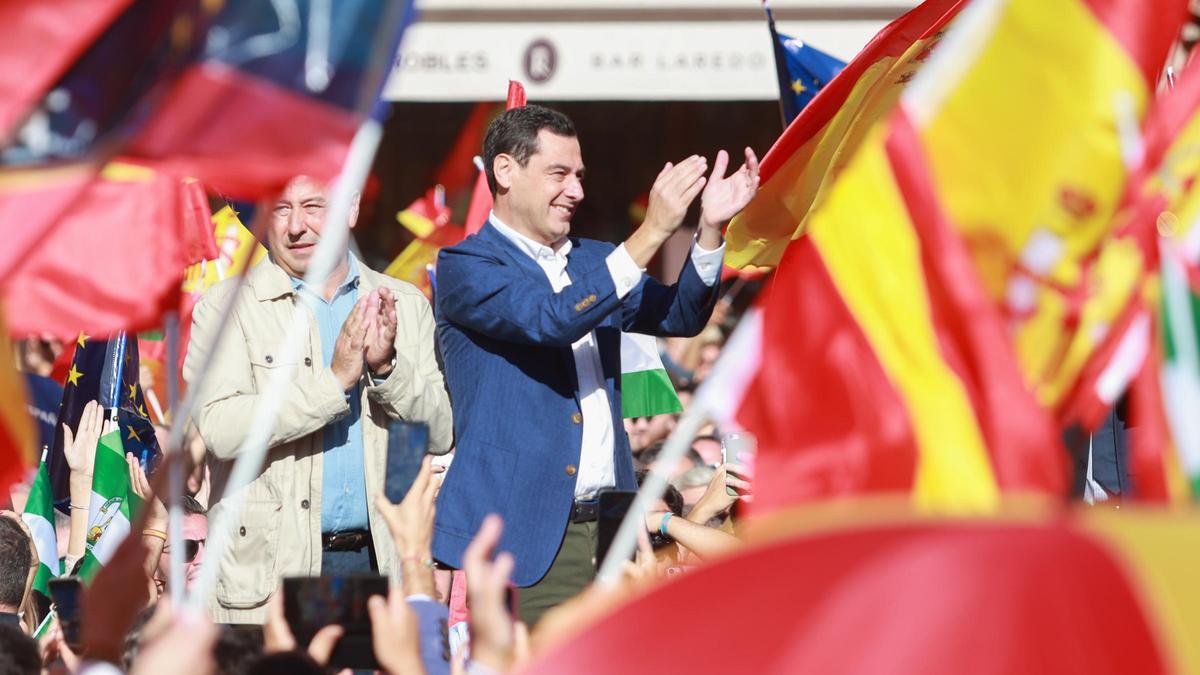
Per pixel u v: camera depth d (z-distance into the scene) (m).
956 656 4.95
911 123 6.16
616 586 6.09
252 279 10.90
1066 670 4.96
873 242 6.05
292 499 10.57
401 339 11.21
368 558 10.84
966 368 5.90
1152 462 6.44
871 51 10.12
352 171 6.32
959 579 5.01
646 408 13.49
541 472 10.30
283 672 6.63
